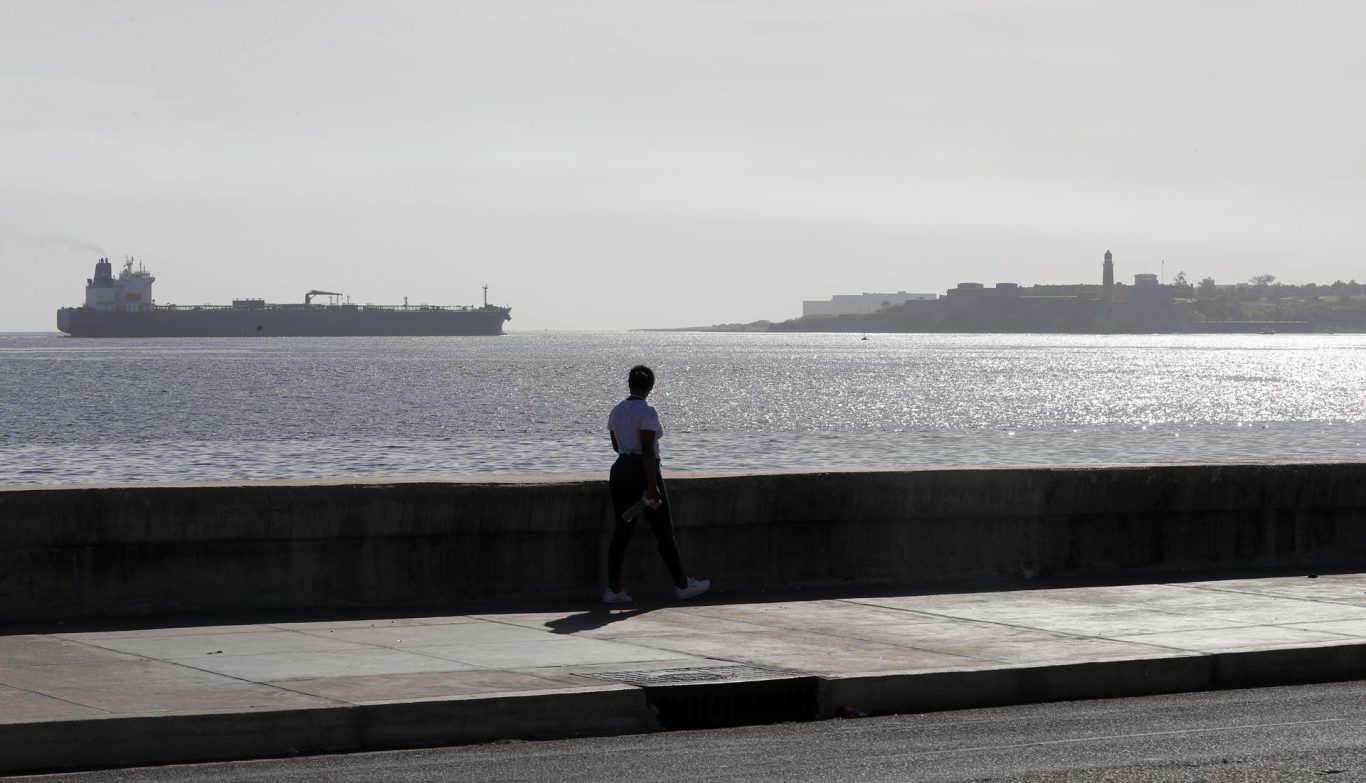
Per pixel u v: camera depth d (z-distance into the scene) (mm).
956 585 14672
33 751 7977
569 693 9039
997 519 15055
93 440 55094
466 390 99688
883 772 7953
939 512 14789
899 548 14727
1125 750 8508
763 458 50219
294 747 8438
